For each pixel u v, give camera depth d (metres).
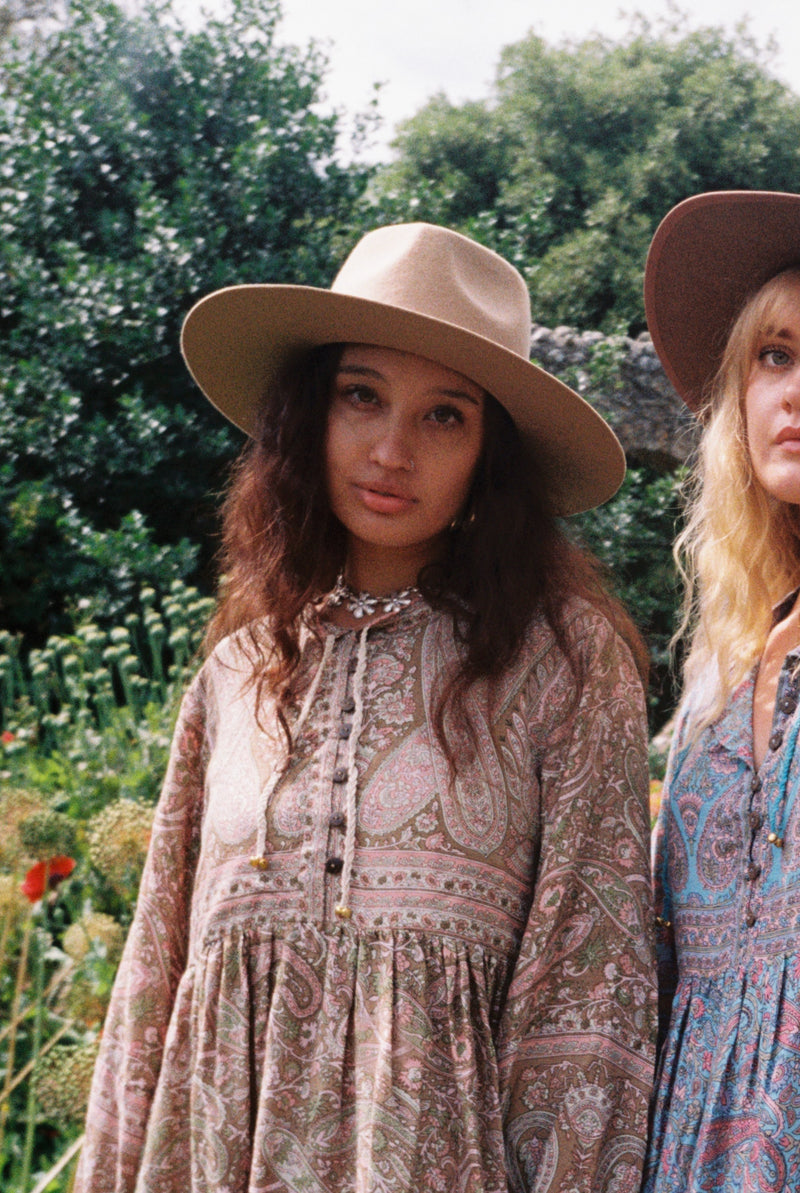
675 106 10.20
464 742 1.48
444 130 10.16
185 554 6.38
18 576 6.68
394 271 1.56
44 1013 3.02
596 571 1.72
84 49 7.93
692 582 1.76
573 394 1.54
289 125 7.78
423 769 1.47
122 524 6.51
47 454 6.68
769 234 1.51
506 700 1.52
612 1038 1.43
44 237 7.38
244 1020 1.46
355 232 7.45
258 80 7.85
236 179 7.41
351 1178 1.39
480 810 1.46
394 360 1.53
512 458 1.65
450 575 1.62
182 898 1.72
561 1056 1.43
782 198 1.44
